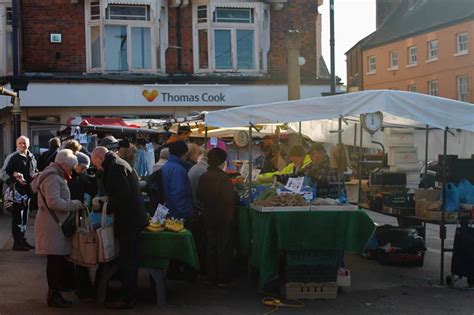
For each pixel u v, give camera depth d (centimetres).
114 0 1850
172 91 1866
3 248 1083
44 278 863
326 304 753
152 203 855
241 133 1312
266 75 1942
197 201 885
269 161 1299
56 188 694
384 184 1039
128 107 1867
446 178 897
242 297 785
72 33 1861
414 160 1192
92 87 1822
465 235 834
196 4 1930
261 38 1959
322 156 865
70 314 695
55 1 1847
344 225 753
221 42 1942
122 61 1877
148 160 1299
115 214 704
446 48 3741
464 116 829
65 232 700
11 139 1897
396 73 4291
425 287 843
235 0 1936
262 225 768
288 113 820
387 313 715
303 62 1889
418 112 814
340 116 808
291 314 709
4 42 1862
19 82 1454
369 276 909
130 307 720
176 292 810
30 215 1483
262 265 754
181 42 1925
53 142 1143
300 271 765
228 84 1903
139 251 732
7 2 1862
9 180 1052
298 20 2009
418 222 1059
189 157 937
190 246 740
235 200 886
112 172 698
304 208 748
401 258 973
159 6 1888
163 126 1353
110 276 743
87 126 1365
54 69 1853
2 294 779
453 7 3806
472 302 764
